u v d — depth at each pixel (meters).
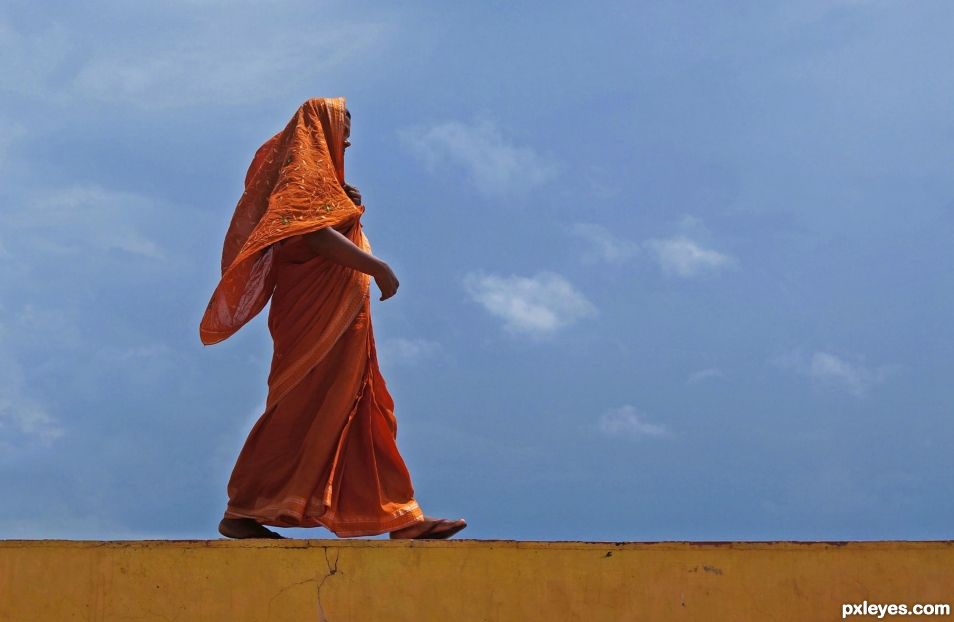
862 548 5.49
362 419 6.28
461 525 6.27
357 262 6.19
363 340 6.29
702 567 5.48
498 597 5.45
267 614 5.39
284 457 6.18
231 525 6.14
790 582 5.46
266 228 6.09
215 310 6.39
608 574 5.48
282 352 6.31
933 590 5.44
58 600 5.37
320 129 6.50
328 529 6.10
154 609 5.37
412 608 5.43
